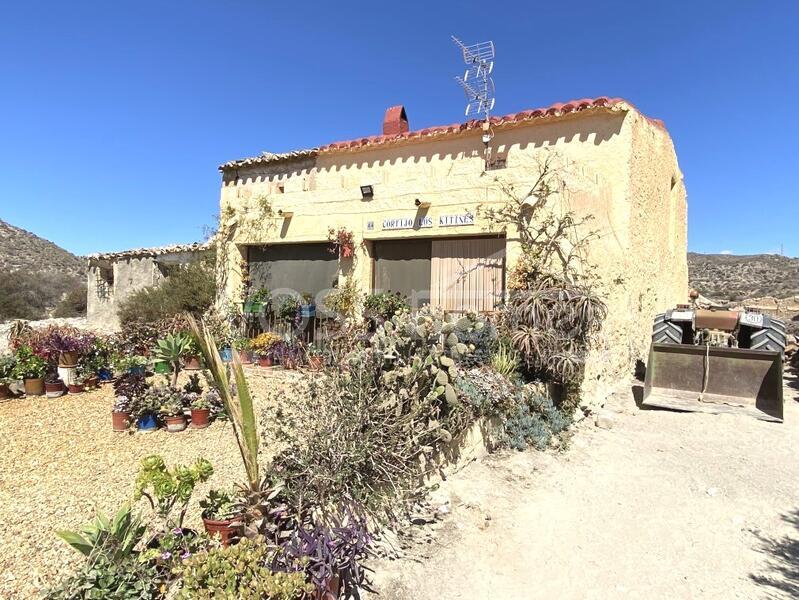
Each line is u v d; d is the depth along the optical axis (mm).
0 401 7684
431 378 4926
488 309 8961
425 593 3539
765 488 5301
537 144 8883
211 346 3299
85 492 4465
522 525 4504
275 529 3229
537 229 8125
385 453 4125
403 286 10023
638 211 9398
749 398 8117
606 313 7242
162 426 6402
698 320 9008
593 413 7598
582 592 3604
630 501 4996
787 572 3811
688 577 3764
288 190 11398
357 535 3400
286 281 11547
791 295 37125
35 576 3199
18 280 30344
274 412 4941
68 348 8383
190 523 3848
